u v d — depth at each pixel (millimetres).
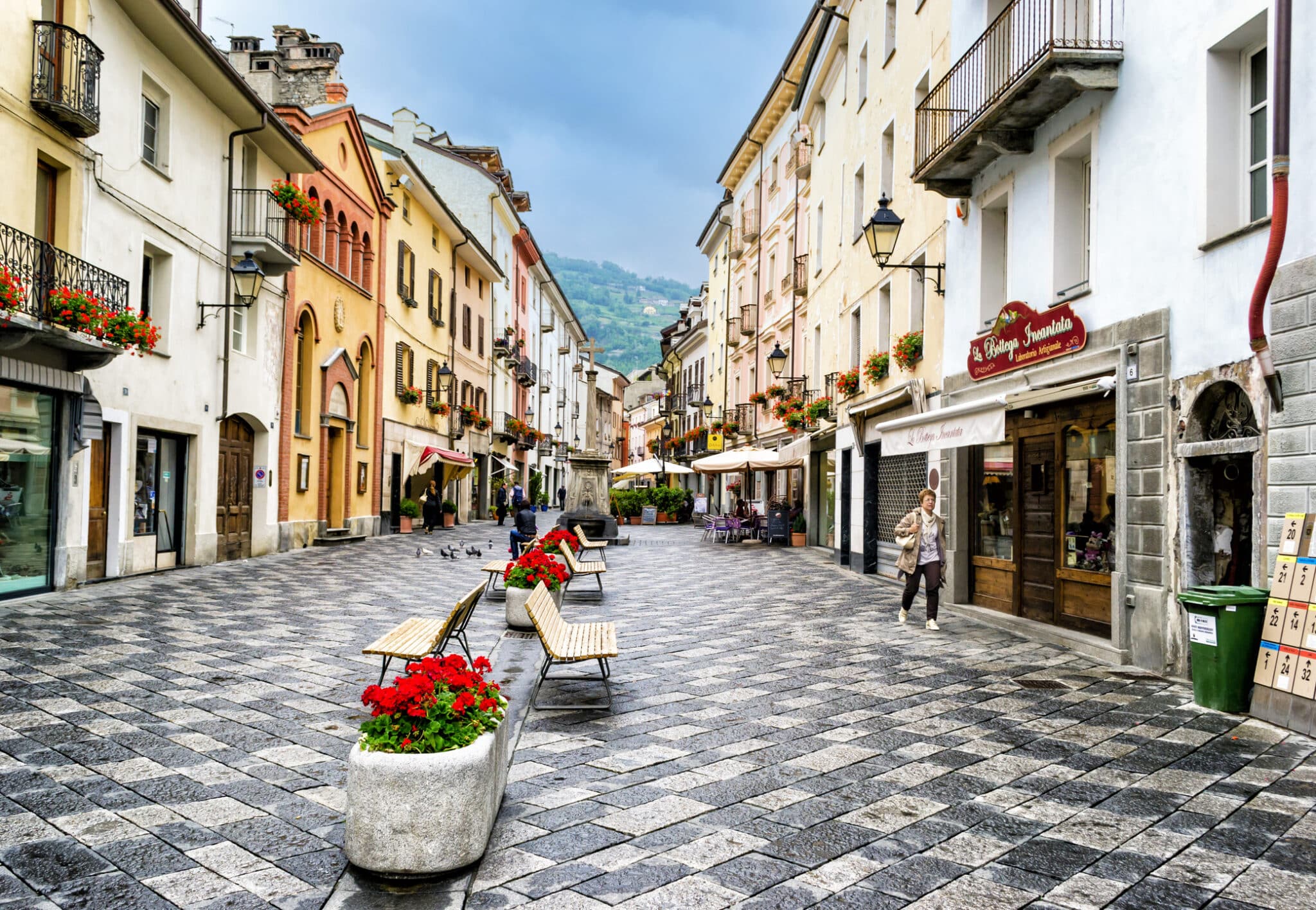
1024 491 11516
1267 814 4746
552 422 68250
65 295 11250
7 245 10891
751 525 29375
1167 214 8586
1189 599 7125
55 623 9891
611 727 6461
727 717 6742
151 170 14742
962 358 13328
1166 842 4379
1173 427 8453
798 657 9156
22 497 11742
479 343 42406
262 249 17891
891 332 17328
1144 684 7949
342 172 24422
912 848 4309
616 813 4738
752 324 35438
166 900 3711
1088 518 10133
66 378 12180
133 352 14305
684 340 52094
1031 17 10656
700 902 3740
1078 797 5008
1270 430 7125
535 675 8227
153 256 15289
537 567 10781
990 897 3807
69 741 5781
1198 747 5961
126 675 7621
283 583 14727
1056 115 10641
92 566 13719
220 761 5480
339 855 4180
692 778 5320
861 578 17422
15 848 4172
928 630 11039
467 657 8711
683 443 53719
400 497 30156
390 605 12539
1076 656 9305
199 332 16594
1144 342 8844
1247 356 7496
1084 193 10680
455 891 3822
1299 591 6484
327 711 6684
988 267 12680
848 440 20109
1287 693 6445
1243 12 7543
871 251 13641
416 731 4156
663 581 16672
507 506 39312
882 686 7828
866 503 18391
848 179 21234
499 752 4539
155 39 14625
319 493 23391
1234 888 3889
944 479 13586
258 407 19297
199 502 16797
